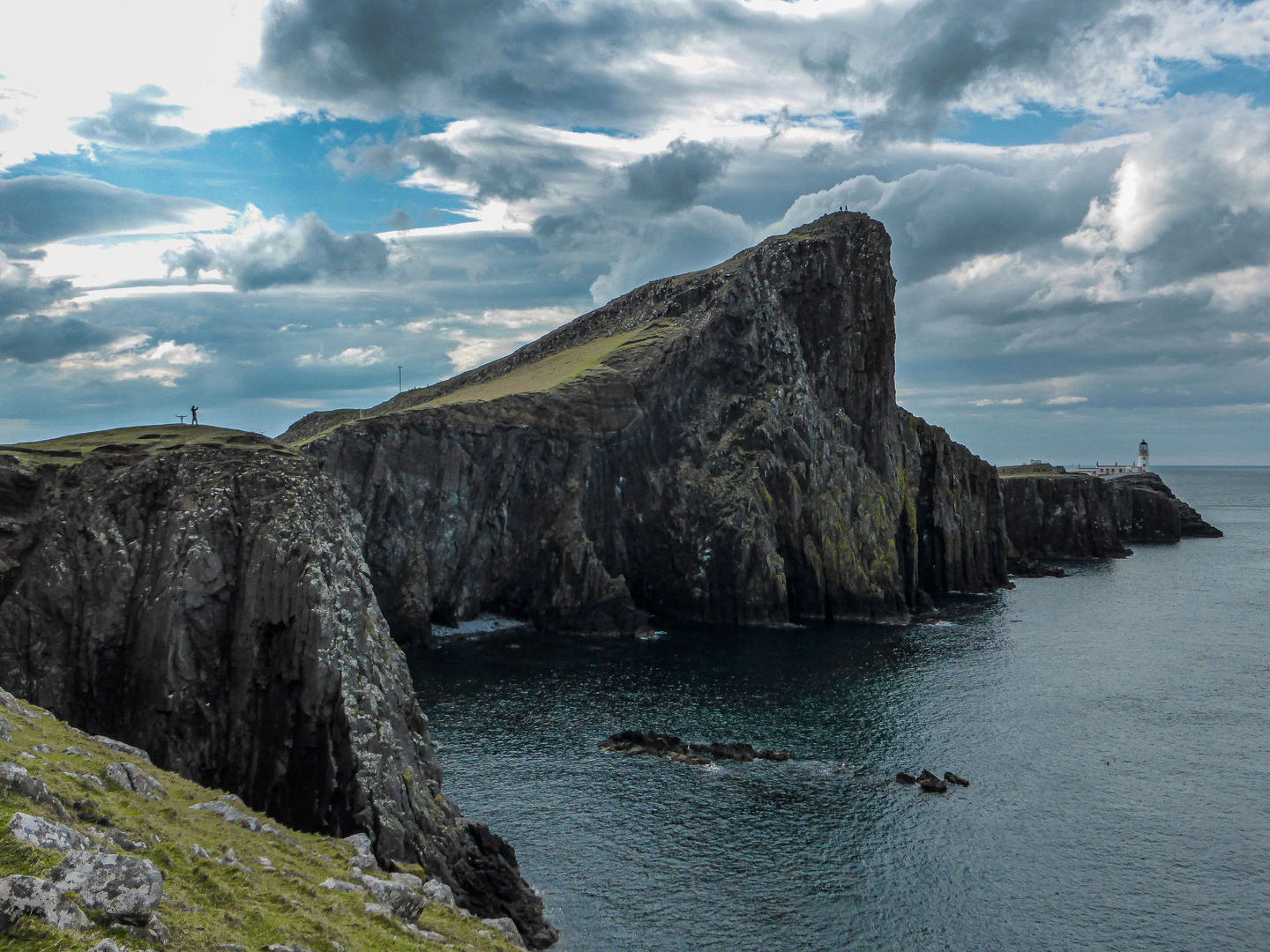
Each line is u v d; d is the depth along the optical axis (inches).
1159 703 4471.0
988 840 2933.1
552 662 5300.2
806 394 7431.1
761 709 4315.9
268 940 1226.6
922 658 5413.4
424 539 5989.2
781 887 2630.4
